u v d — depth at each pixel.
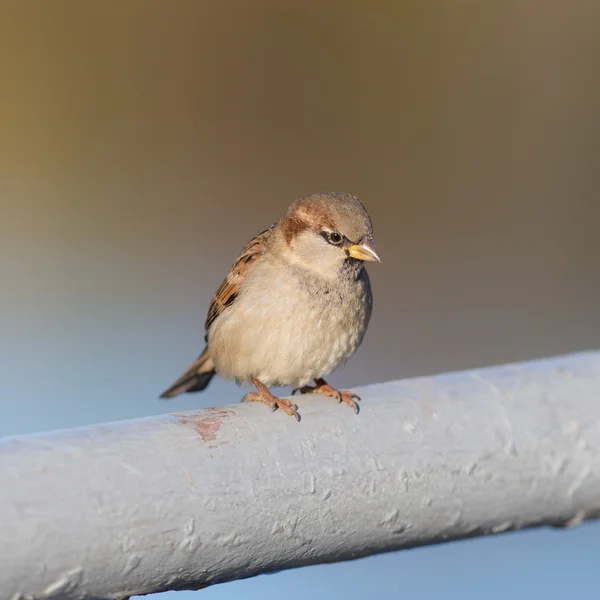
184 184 16.11
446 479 3.00
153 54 16.98
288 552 2.84
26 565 2.37
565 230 15.46
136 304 13.49
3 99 16.64
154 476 2.57
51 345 12.21
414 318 13.16
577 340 12.76
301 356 5.24
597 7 17.23
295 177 16.14
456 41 16.91
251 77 16.86
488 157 16.59
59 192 16.33
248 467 2.73
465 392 3.11
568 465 3.12
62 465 2.46
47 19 16.95
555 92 17.05
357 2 16.73
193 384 6.80
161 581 2.63
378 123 16.72
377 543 2.99
